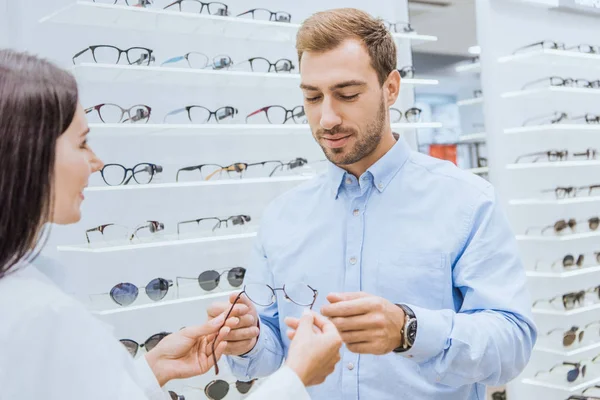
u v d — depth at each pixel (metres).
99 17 2.48
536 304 3.55
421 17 3.58
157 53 2.75
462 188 1.50
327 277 1.56
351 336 1.18
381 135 1.48
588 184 3.89
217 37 2.90
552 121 3.71
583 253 3.79
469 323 1.29
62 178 0.95
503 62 3.57
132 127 2.43
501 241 1.46
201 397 2.71
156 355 1.32
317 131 1.48
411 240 1.49
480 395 1.56
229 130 2.73
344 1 3.25
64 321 0.88
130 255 2.70
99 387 0.87
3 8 2.41
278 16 2.94
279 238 1.67
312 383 1.08
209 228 2.84
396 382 1.45
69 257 2.53
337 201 1.61
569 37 3.92
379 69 1.44
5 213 0.88
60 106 0.92
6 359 0.84
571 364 3.50
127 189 2.60
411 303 1.46
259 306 1.70
